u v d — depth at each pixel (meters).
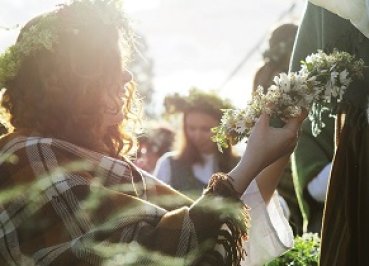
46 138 2.33
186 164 4.72
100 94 2.37
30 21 2.42
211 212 2.22
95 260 2.19
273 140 2.38
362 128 2.60
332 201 2.65
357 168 2.61
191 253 2.20
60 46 2.34
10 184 2.27
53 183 2.25
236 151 4.67
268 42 4.16
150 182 2.55
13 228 2.25
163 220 2.23
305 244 3.23
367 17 2.47
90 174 2.32
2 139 2.37
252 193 2.69
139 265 2.17
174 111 4.86
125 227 2.22
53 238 2.22
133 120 2.54
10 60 2.37
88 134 2.38
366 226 2.59
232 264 2.23
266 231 2.69
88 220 2.22
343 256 2.62
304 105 2.45
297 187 3.12
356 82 2.58
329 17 2.71
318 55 2.50
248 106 2.47
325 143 3.03
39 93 2.37
